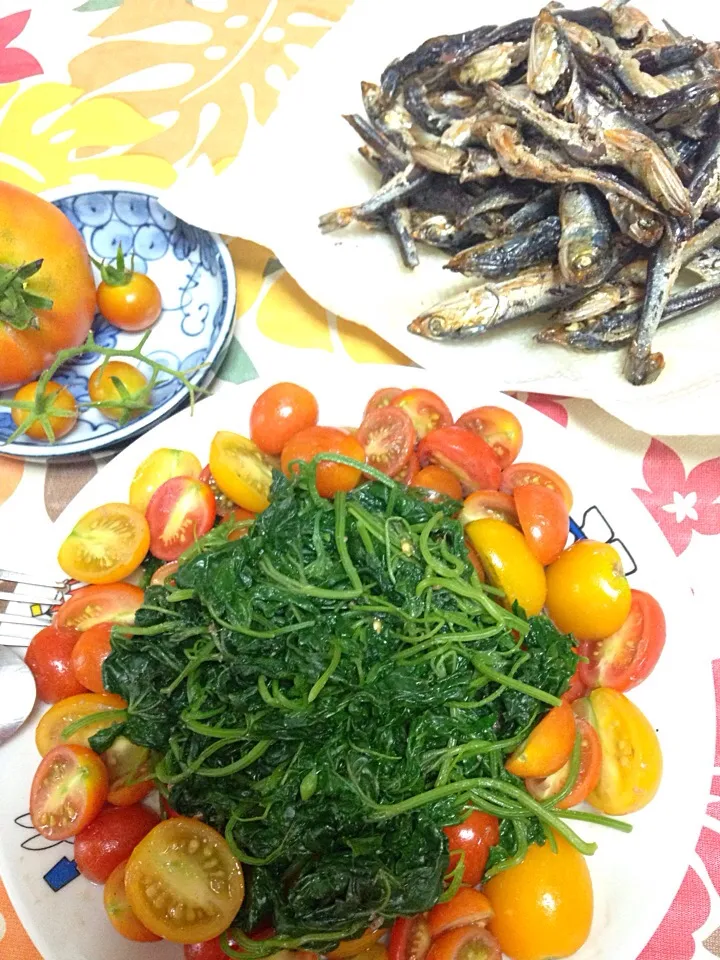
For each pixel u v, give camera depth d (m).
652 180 0.23
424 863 0.19
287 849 0.20
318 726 0.20
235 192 0.30
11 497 0.28
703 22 0.30
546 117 0.25
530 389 0.27
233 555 0.21
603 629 0.22
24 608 0.24
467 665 0.21
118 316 0.29
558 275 0.26
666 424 0.25
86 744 0.22
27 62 0.35
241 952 0.19
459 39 0.27
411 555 0.21
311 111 0.31
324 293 0.29
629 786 0.20
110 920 0.20
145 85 0.34
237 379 0.29
